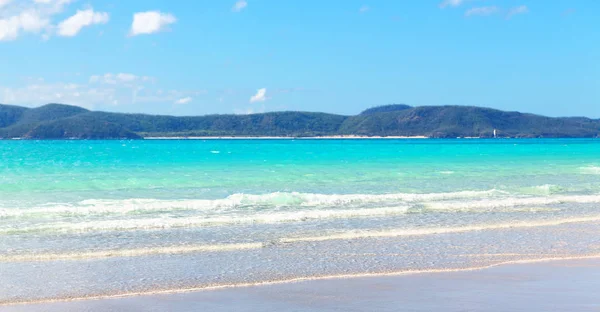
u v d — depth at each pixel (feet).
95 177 114.42
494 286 36.58
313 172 130.93
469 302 32.78
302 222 63.46
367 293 35.01
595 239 53.67
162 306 32.40
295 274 40.19
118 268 41.88
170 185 101.96
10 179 108.17
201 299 33.83
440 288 36.11
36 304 32.81
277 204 76.74
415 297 33.99
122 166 151.94
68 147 367.86
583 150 309.42
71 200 80.02
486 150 306.96
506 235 55.62
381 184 105.70
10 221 62.44
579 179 119.03
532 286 36.47
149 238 53.72
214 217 65.26
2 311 31.37
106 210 69.72
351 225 61.41
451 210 72.95
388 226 60.70
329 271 41.09
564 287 36.22
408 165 160.15
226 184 104.27
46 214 67.10
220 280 38.42
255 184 104.63
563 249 48.98
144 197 84.94
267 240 52.75
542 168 149.59
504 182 111.34
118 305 32.60
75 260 44.60
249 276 39.55
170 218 63.98
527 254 46.93
